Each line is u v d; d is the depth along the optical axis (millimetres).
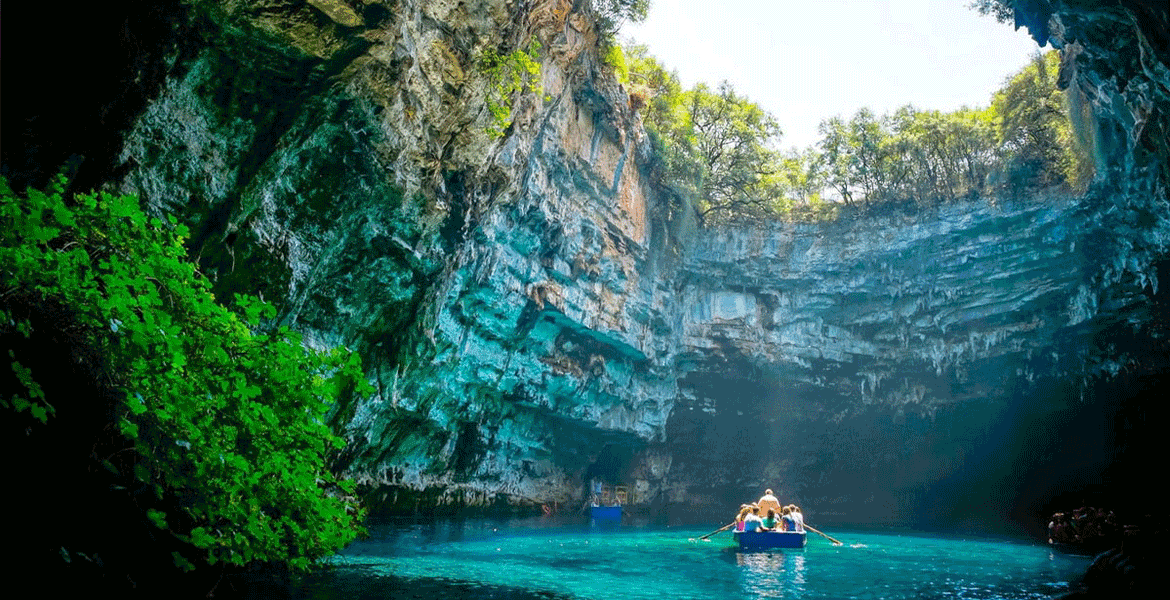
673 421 48469
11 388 6848
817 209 48656
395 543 17938
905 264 45625
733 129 45656
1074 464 46875
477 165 22828
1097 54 24688
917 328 46531
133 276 8289
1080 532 25609
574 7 29031
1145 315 38938
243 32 15250
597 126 35312
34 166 12773
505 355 32906
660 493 48406
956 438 49906
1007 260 42469
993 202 42188
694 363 46875
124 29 13867
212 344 8508
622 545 21078
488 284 29688
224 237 15836
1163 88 22469
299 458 9445
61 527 6918
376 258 20406
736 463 51562
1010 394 45656
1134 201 33469
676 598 12031
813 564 17328
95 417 7754
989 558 19625
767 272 47125
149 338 7664
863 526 34938
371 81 17531
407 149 19625
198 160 15164
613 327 38562
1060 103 39406
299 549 9883
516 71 23234
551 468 40500
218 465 8188
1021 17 26016
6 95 12648
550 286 33750
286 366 9227
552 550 18922
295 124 16547
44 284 7309
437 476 30953
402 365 23531
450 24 21344
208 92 15258
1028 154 41219
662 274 43281
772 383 48469
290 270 17469
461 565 14672
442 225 22375
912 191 45625
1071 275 40656
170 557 8422
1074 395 43969
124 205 8297
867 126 46594
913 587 13953
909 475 52281
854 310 47656
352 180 18375
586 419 39500
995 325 44219
